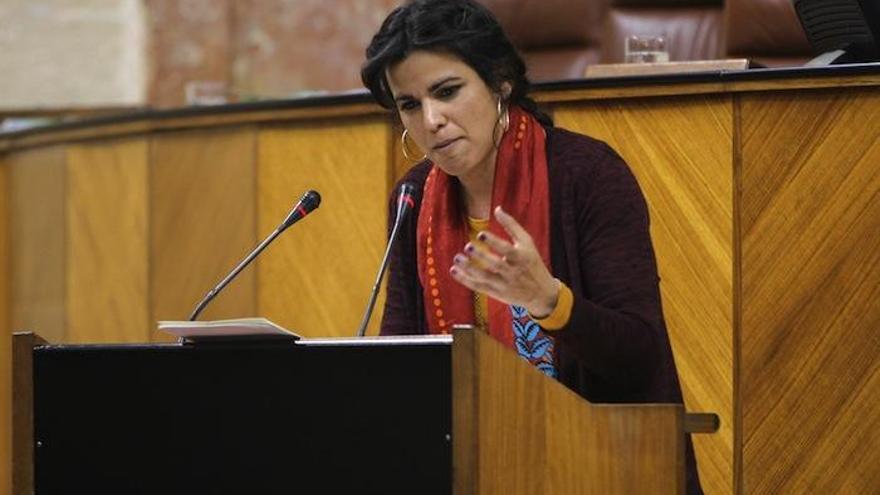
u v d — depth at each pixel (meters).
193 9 20.02
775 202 10.15
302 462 7.16
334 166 12.55
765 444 10.12
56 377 7.53
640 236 7.86
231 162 13.49
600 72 11.26
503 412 6.88
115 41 20.34
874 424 9.80
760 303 10.18
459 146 8.00
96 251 15.27
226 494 7.29
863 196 9.88
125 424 7.45
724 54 13.60
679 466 6.97
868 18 10.48
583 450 6.99
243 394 7.27
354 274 12.44
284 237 12.95
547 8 14.55
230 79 19.84
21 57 20.67
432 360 6.98
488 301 8.19
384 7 19.31
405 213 8.54
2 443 16.50
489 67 8.00
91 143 15.27
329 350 7.14
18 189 16.42
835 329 9.94
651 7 14.37
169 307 14.33
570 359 7.98
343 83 19.45
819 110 10.01
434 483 6.96
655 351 7.62
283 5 19.66
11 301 16.55
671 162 10.53
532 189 8.08
